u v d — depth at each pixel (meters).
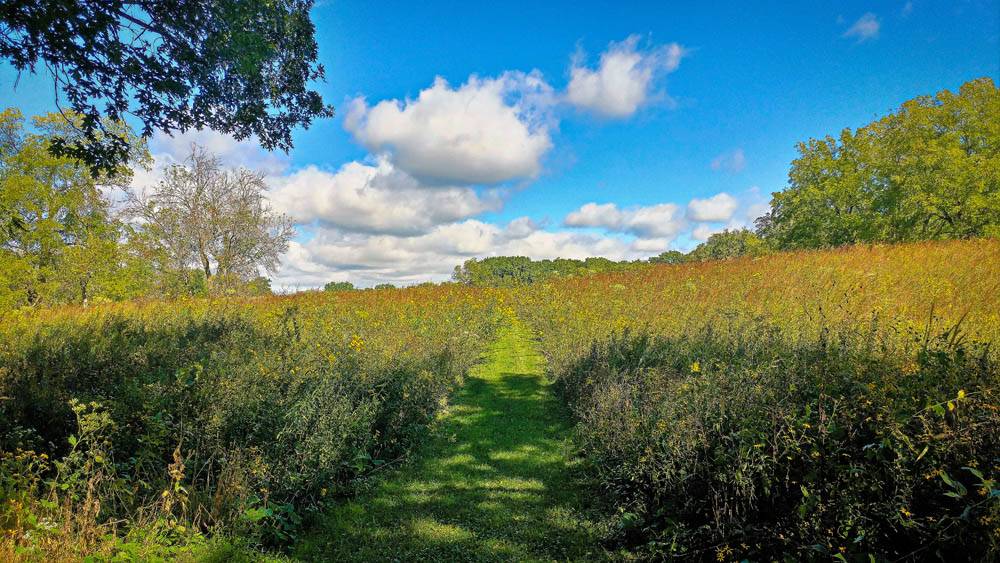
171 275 24.45
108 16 6.32
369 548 4.07
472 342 12.09
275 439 4.63
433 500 4.99
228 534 3.74
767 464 3.39
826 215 28.95
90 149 7.26
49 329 10.56
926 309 9.56
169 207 24.55
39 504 3.41
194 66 7.60
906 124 24.58
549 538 4.22
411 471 5.71
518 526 4.44
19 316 12.06
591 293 17.62
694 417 4.25
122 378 5.99
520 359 11.99
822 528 3.01
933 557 2.68
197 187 24.86
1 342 8.39
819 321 7.92
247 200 25.75
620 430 5.21
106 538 3.28
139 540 3.40
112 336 8.12
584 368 8.13
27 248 20.98
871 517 2.90
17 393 5.12
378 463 5.71
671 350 7.24
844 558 2.78
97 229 23.22
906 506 2.75
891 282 11.98
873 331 4.90
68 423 4.75
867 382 3.60
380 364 7.26
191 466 4.26
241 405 4.85
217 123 8.41
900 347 4.63
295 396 5.18
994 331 6.27
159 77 7.29
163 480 3.91
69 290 21.70
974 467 2.71
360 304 17.34
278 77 8.51
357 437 5.41
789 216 32.09
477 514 4.68
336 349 7.25
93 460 3.79
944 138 23.34
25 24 5.90
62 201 21.47
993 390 2.98
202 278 26.02
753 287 13.91
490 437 6.84
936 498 2.82
